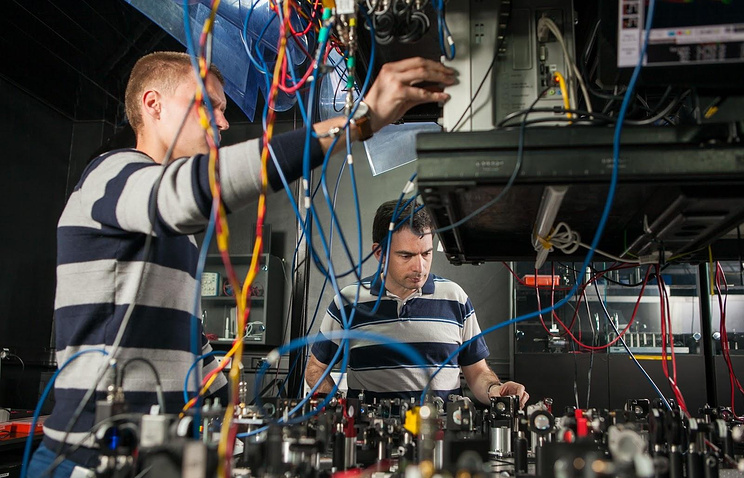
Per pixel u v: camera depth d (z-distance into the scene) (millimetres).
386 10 1013
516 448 1143
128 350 1103
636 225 1296
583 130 871
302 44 1416
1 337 4270
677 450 966
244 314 800
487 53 1050
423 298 2271
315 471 861
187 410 921
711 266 1576
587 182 882
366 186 4555
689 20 920
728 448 1187
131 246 1127
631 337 3805
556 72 1043
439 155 897
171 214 918
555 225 1294
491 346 4270
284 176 932
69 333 1120
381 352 2186
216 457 685
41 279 4680
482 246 1535
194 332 835
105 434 767
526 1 1081
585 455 710
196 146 1332
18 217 4465
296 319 2766
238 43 2074
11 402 4312
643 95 1306
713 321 3748
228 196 909
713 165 844
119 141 3051
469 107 1035
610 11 975
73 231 1146
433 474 656
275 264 4566
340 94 1851
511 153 883
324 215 4547
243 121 4926
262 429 988
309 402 1295
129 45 3910
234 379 784
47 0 3449
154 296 1157
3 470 2410
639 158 857
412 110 1506
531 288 3805
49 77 4355
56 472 1024
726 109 925
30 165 4602
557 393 3672
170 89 1326
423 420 1016
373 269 4367
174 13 1974
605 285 3775
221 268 4613
